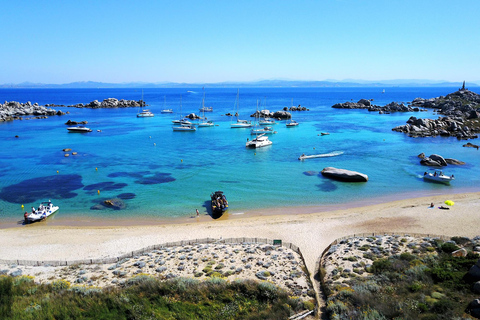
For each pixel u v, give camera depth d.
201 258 30.92
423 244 31.22
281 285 25.83
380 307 20.38
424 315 19.20
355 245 32.38
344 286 24.41
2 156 75.19
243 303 22.72
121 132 111.88
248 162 69.94
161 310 21.89
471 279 22.81
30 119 148.38
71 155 76.50
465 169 63.72
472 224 38.03
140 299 23.03
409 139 96.62
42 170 63.41
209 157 74.69
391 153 78.12
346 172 57.50
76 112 183.12
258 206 46.03
